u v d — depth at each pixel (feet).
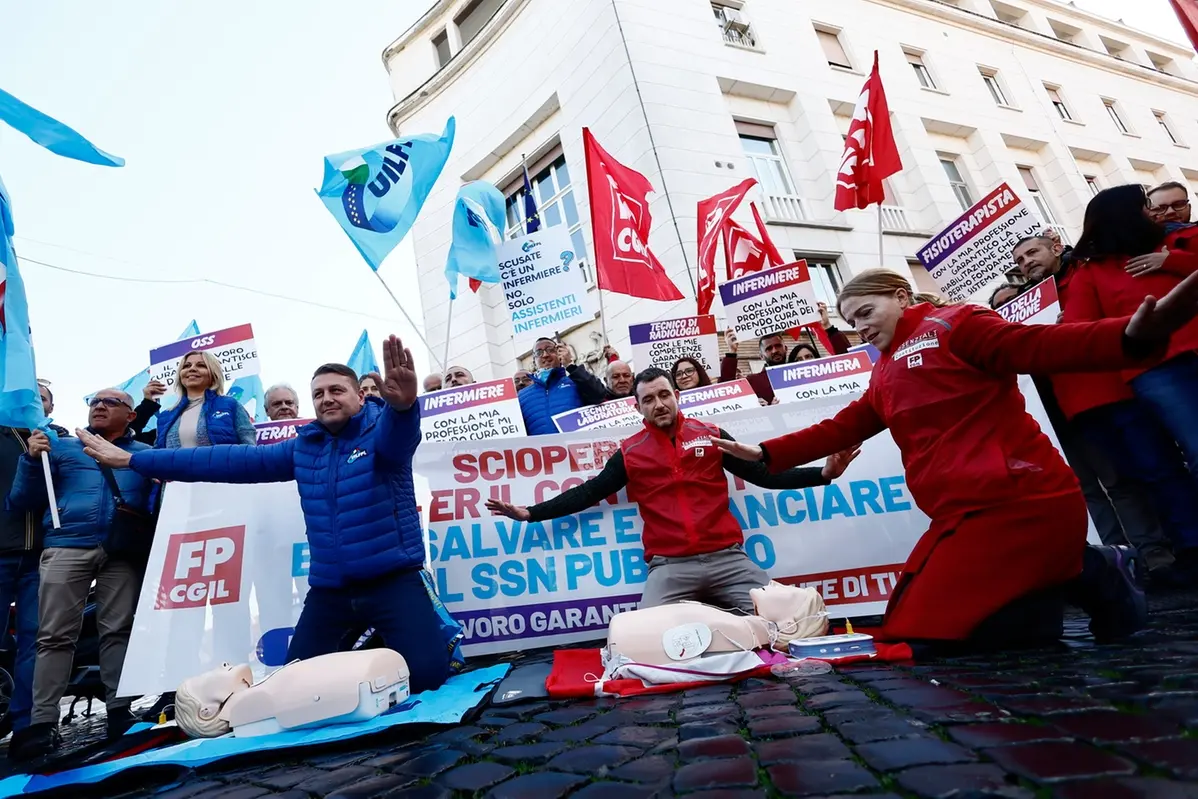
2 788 7.48
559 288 22.94
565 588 12.61
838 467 11.03
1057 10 68.95
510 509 11.43
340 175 17.78
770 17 47.39
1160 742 4.10
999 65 58.80
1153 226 12.06
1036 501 7.52
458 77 49.47
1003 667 6.77
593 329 40.04
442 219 48.57
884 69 51.34
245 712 7.58
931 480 8.18
